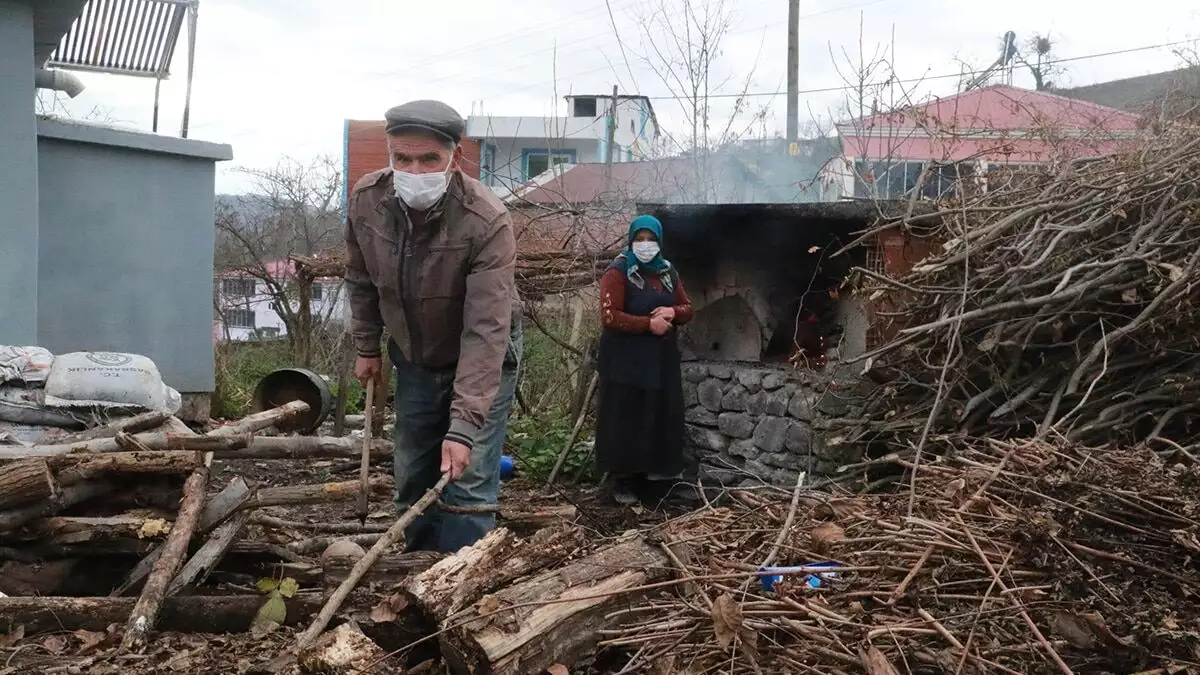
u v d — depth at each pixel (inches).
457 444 128.4
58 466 140.4
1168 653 104.2
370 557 115.0
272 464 278.7
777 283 269.6
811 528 134.5
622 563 113.7
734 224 261.6
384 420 311.7
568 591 106.6
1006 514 128.6
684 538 127.6
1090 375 191.5
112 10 328.5
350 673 100.5
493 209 138.4
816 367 249.0
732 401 258.2
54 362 192.5
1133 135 250.7
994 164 258.5
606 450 237.8
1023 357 202.4
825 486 213.8
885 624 106.2
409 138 133.7
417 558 145.9
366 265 148.2
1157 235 190.9
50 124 293.0
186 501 144.9
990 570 113.0
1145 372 193.6
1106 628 105.0
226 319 601.3
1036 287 197.6
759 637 105.8
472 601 104.2
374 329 155.9
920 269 205.9
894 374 214.8
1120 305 192.7
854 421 216.5
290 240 683.4
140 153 316.2
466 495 147.6
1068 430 182.1
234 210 737.6
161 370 323.6
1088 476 135.1
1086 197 202.1
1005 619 109.7
